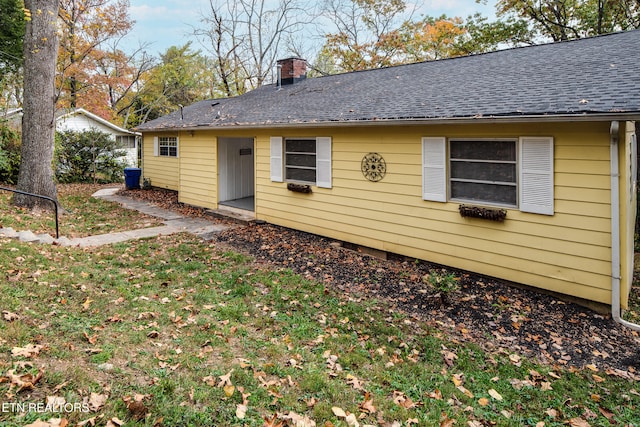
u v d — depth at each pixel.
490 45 19.39
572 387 3.68
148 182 16.55
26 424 2.30
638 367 4.05
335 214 8.45
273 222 9.88
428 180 6.84
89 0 20.06
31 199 9.79
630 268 6.20
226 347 3.90
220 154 11.56
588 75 5.84
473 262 6.46
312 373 3.56
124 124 29.42
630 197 5.89
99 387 2.84
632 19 13.78
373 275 6.54
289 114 9.03
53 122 10.19
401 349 4.28
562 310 5.32
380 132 7.46
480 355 4.19
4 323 3.58
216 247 7.86
